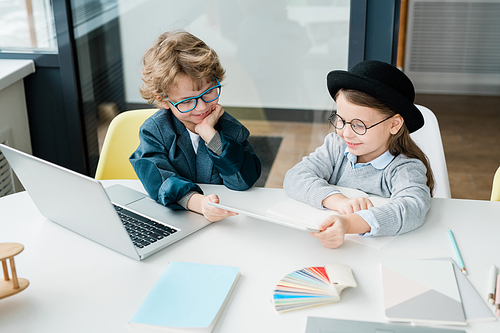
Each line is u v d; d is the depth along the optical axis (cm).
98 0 198
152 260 87
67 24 198
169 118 121
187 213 105
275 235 95
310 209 105
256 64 200
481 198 246
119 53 206
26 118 212
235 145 116
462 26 387
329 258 87
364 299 75
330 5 187
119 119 146
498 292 74
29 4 197
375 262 85
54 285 80
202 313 71
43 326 71
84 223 91
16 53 204
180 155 121
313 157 122
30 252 90
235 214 98
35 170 88
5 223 101
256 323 71
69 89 209
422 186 104
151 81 112
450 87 410
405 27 398
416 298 75
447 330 68
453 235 94
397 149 112
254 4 191
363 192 111
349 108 100
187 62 107
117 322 71
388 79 100
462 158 289
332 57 195
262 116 208
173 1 196
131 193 116
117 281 81
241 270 84
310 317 71
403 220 94
